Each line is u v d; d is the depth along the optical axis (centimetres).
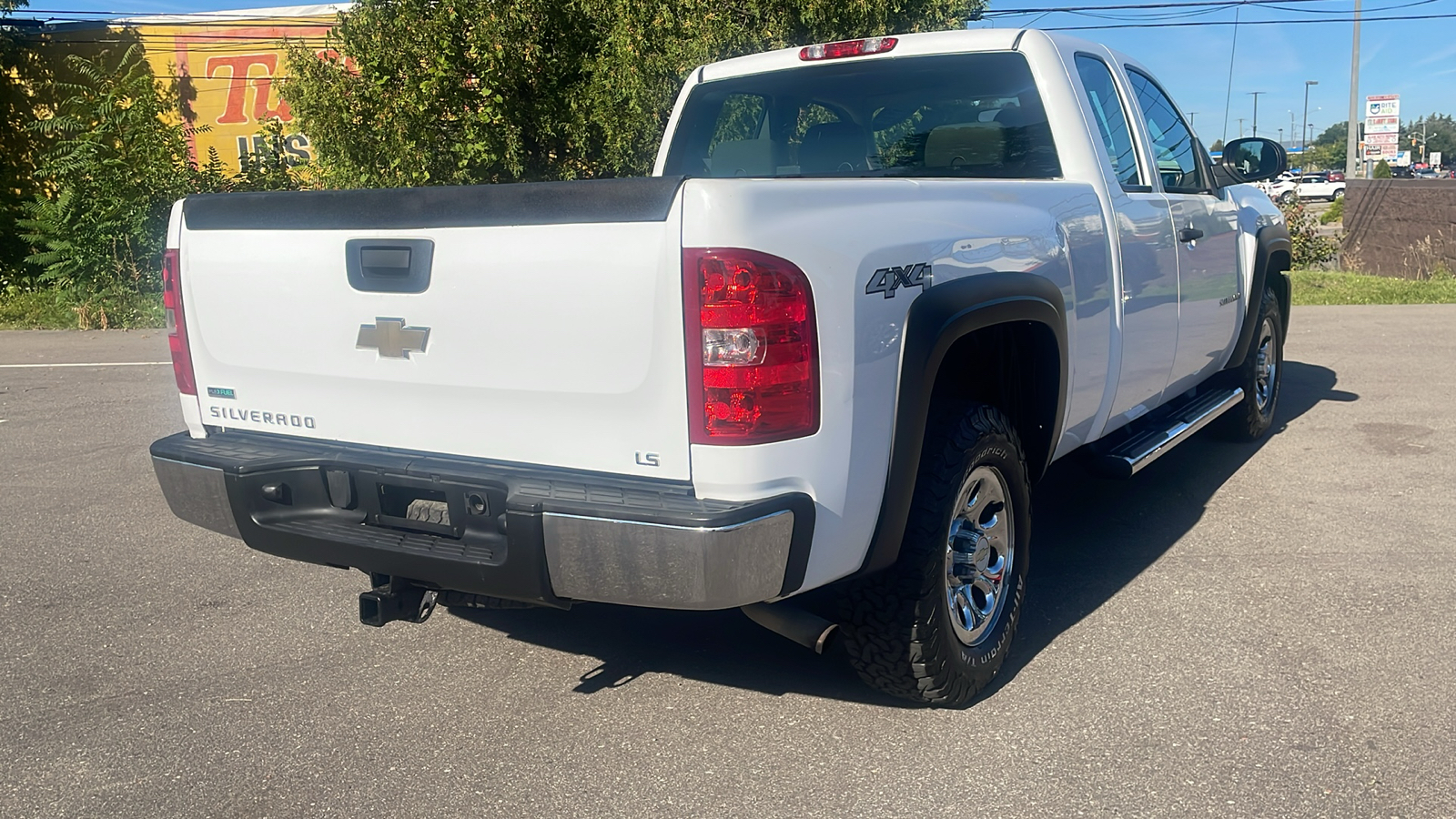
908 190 304
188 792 290
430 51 1402
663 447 264
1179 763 292
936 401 329
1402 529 479
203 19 2048
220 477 323
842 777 290
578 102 1438
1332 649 359
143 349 1211
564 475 280
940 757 299
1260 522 495
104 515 547
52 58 1967
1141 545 470
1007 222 337
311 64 1453
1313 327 1141
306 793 288
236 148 2094
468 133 1398
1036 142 421
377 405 311
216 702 342
